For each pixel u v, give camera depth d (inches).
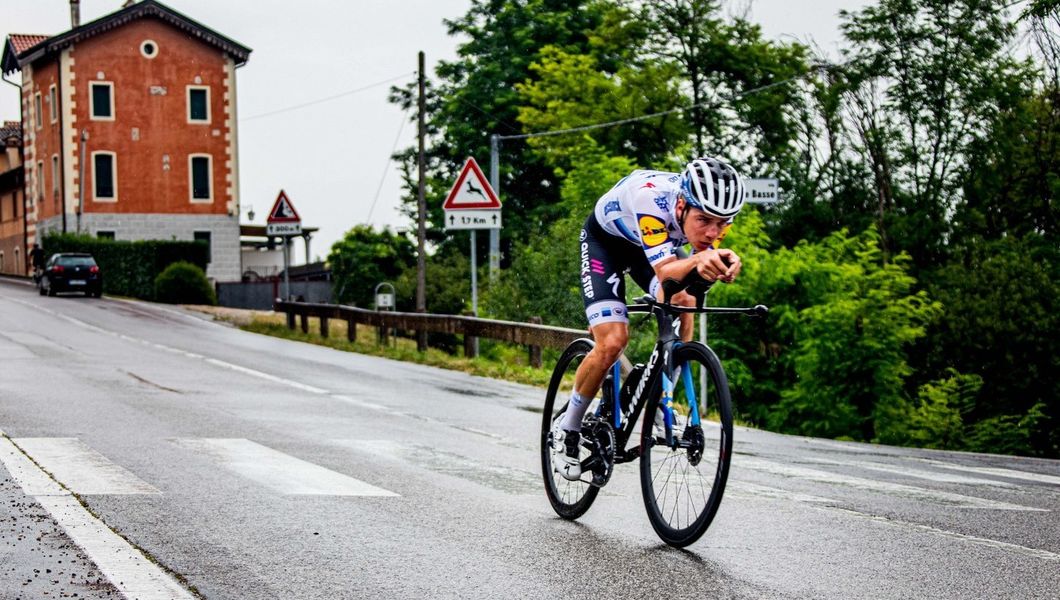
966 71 1469.0
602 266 234.7
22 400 453.1
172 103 2164.1
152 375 589.6
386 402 500.4
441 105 2164.1
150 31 2146.9
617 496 276.4
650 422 223.6
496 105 2047.2
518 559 204.8
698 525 207.9
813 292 924.6
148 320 1200.8
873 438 949.8
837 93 1508.4
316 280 2278.5
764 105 1632.6
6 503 245.3
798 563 206.7
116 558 199.3
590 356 234.1
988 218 1492.4
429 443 368.5
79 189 2110.0
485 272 1339.8
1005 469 409.1
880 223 1446.9
